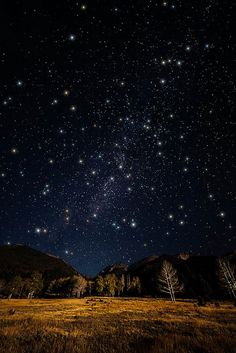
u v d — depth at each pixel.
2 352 8.02
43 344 9.07
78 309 27.17
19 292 77.69
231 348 8.64
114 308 28.11
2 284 72.81
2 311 24.86
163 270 49.31
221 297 54.78
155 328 13.41
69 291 84.00
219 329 13.01
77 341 9.52
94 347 8.91
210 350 8.45
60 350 8.25
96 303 38.06
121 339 10.41
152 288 74.44
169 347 8.60
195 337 10.52
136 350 8.55
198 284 64.44
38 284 78.31
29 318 17.36
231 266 50.91
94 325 14.54
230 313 21.58
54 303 40.47
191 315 20.12
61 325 14.34
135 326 14.17
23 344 9.14
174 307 29.11
